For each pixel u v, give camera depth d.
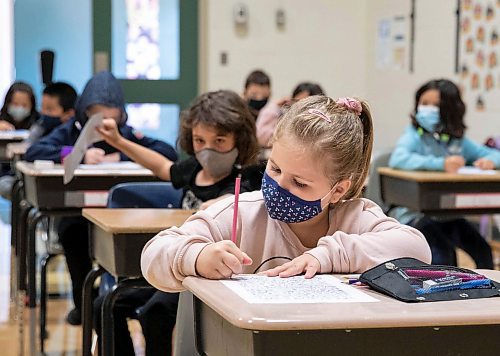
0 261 5.36
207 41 7.37
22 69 7.46
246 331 1.11
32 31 7.39
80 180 3.32
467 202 3.63
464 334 1.13
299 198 1.45
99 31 7.23
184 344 1.81
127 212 2.51
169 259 1.41
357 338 1.09
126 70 7.31
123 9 7.27
